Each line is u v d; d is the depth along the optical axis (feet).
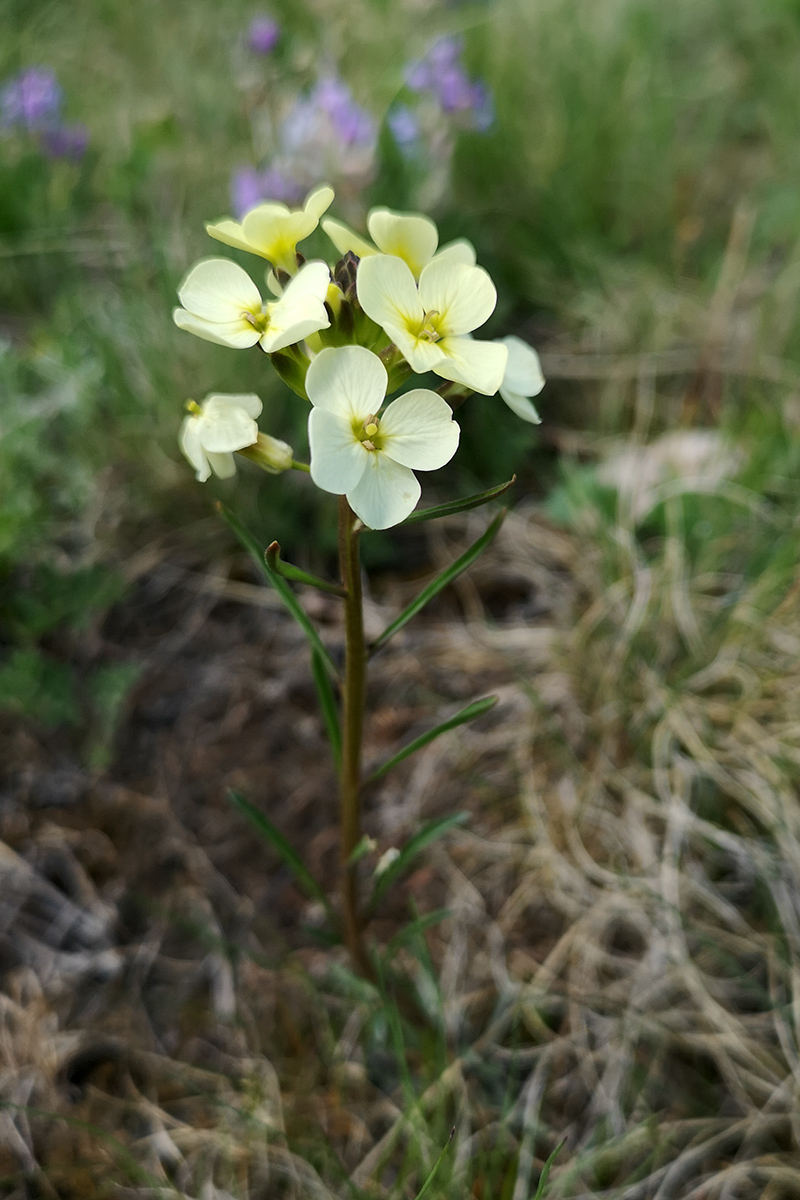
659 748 0.84
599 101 1.39
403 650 0.97
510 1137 0.72
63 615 0.91
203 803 0.86
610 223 1.35
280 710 0.92
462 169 1.29
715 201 1.40
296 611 0.57
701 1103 0.73
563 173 1.32
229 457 0.53
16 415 0.92
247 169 1.09
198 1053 0.76
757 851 0.79
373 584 1.02
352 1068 0.74
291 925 0.81
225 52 1.43
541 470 1.10
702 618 0.91
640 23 1.53
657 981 0.76
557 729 0.88
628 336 1.16
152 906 0.81
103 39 1.55
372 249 0.55
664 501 0.98
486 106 1.25
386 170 1.19
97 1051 0.76
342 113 1.12
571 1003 0.77
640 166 1.36
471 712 0.58
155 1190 0.69
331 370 0.49
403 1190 0.69
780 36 1.63
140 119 1.32
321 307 0.50
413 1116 0.66
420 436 0.50
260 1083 0.73
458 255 0.55
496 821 0.86
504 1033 0.76
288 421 1.01
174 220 1.15
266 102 1.27
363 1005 0.75
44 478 0.99
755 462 0.95
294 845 0.84
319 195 0.52
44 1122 0.72
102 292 1.14
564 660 0.91
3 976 0.78
